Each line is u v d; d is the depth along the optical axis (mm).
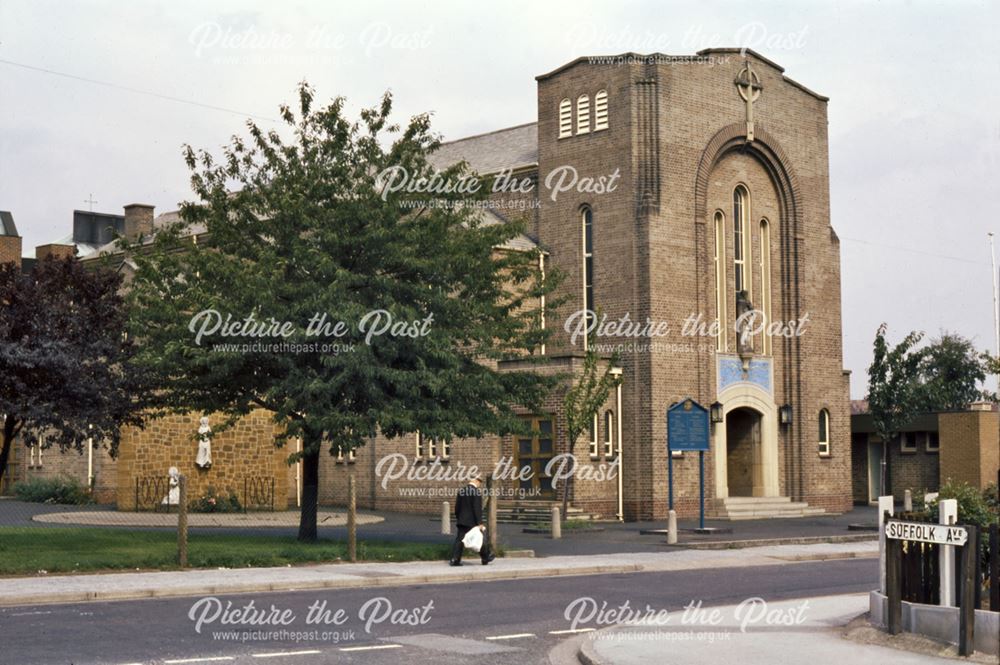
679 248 44031
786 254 48688
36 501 47969
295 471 50188
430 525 38375
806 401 48344
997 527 14008
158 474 42375
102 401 25641
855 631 15625
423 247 28859
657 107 43781
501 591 21375
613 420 42781
